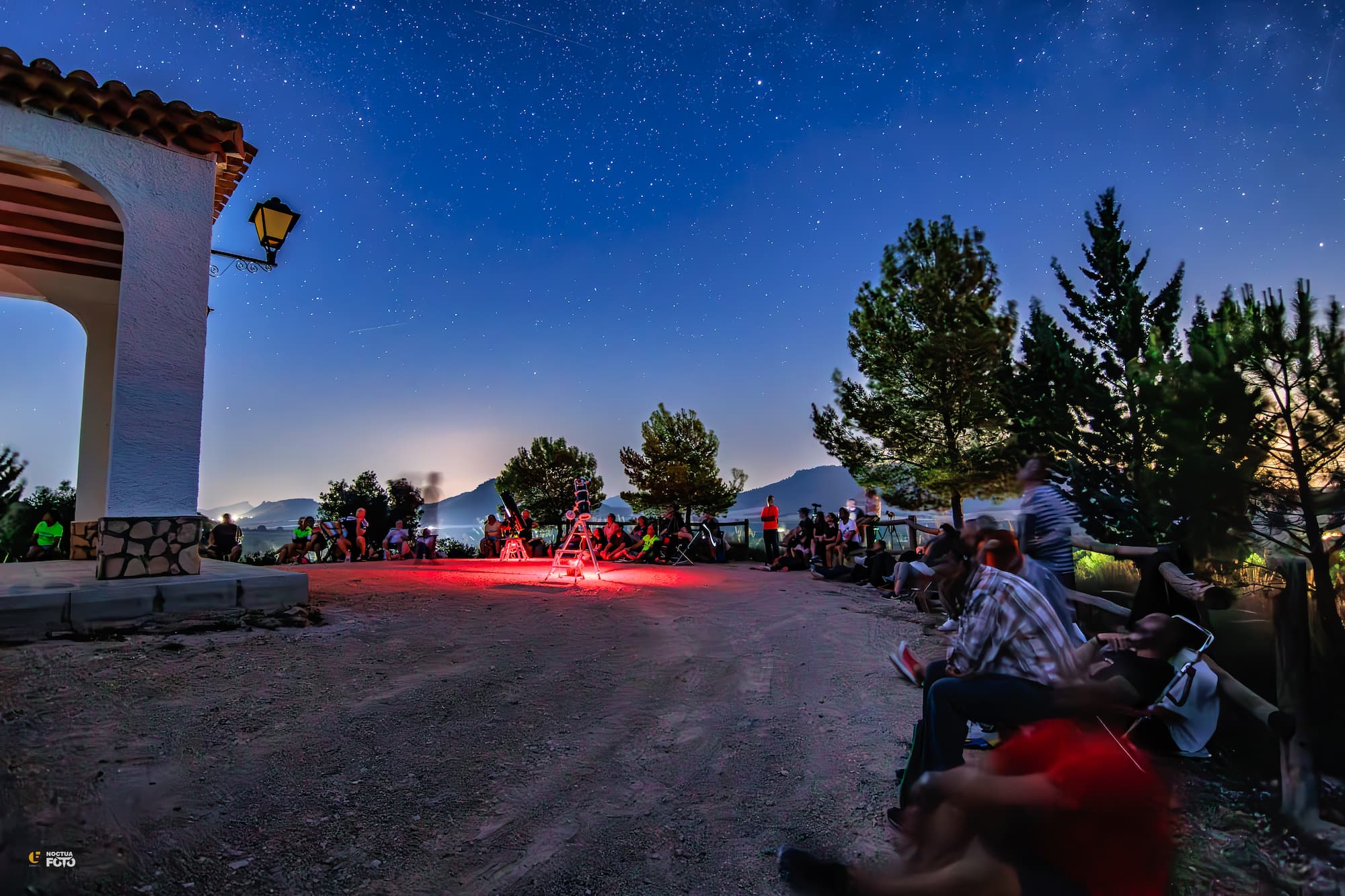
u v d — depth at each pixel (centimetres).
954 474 1347
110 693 407
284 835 289
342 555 1700
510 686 495
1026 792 245
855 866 278
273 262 884
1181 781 343
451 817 314
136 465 619
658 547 1678
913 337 1430
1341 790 333
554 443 3256
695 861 289
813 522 1459
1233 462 542
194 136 669
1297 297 532
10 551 1459
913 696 512
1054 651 277
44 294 911
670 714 462
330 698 437
